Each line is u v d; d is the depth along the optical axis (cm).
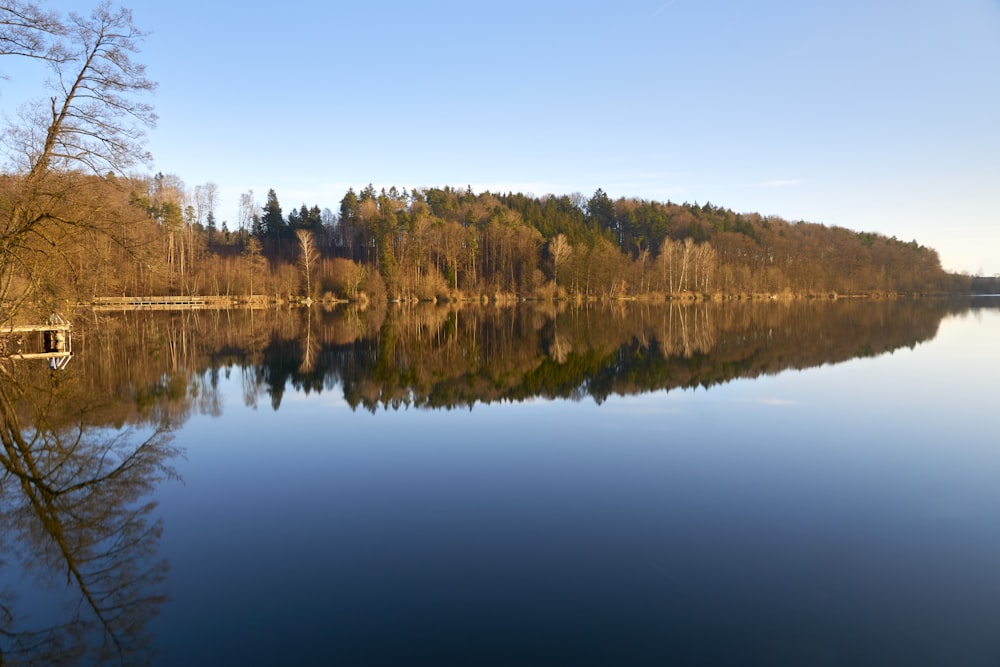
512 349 2966
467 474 1021
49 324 2397
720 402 1634
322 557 710
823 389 1825
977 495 921
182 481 987
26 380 1912
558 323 4634
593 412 1514
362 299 7150
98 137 1825
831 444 1208
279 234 9544
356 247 9700
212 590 634
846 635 554
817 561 702
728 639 545
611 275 8006
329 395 1764
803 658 519
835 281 9481
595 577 661
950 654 525
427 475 1016
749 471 1038
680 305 7212
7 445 1186
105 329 3681
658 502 891
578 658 515
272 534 776
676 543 750
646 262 8756
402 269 7956
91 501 895
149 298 5972
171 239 6531
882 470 1042
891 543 750
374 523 812
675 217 11500
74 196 1778
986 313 5572
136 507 873
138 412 1498
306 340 3362
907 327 3991
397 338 3512
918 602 613
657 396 1734
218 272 6694
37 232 1733
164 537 769
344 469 1050
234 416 1472
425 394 1786
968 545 745
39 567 690
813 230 11819
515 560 702
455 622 571
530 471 1038
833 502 891
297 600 612
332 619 577
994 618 583
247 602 610
